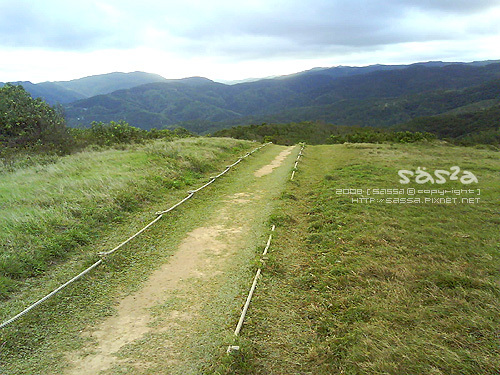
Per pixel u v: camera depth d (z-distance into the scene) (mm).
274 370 3277
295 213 8125
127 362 3377
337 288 4723
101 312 4250
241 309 4285
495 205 8242
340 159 16250
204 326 3963
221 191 10172
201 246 6281
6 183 9328
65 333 3836
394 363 3152
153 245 6301
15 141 14055
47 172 10648
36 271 5055
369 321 3912
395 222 7031
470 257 5418
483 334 3521
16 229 6070
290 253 5988
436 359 3160
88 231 6539
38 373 3213
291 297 4621
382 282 4703
